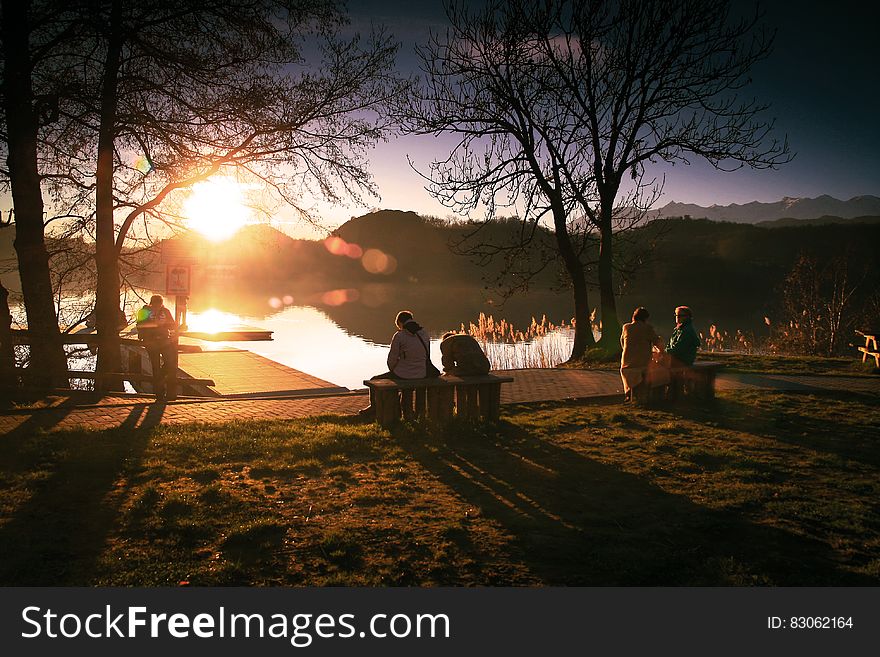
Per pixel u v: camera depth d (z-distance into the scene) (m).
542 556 4.75
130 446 7.56
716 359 17.73
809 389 12.42
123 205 14.45
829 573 4.45
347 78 14.24
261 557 4.65
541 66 18.61
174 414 9.74
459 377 9.38
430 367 9.47
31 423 8.80
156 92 13.22
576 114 18.66
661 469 6.99
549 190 19.14
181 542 4.88
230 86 13.32
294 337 28.34
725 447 7.93
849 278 32.69
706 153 18.36
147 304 16.14
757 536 5.11
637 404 10.90
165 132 13.23
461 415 9.35
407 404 9.29
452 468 7.05
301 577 4.37
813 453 7.63
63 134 13.57
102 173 13.10
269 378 14.32
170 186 14.30
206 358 17.75
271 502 5.82
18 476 6.27
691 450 7.64
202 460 7.13
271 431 8.52
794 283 30.28
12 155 11.97
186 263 16.98
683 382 11.16
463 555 4.74
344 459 7.27
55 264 14.47
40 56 11.81
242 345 24.92
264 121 13.66
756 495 6.03
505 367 19.84
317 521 5.38
